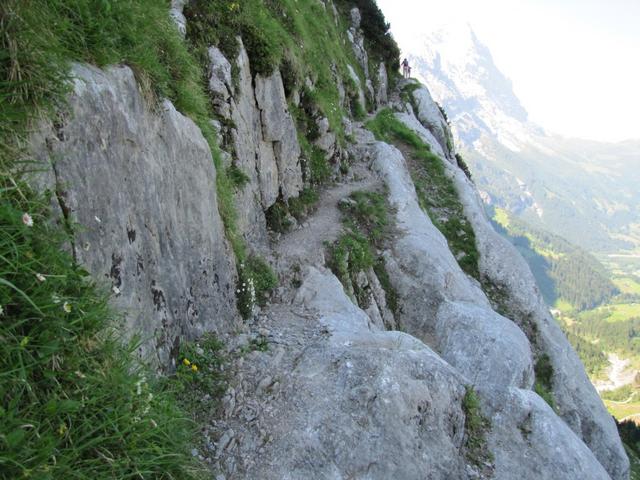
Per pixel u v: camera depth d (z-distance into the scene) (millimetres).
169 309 6367
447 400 7316
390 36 39594
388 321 12836
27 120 4141
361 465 5898
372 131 24094
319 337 8273
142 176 5953
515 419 8797
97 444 3539
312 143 15969
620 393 165875
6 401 3168
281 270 10711
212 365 6832
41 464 2977
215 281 7770
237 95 11039
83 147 4828
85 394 3635
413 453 6289
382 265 13828
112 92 5383
